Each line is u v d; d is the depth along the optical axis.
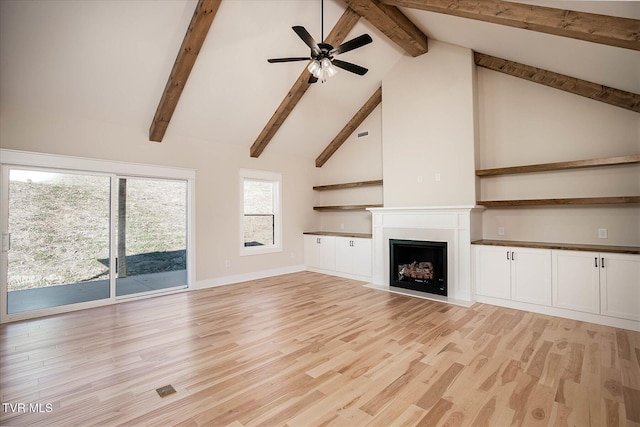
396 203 5.18
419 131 4.92
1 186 3.60
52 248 3.99
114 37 3.42
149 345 2.94
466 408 1.97
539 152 4.19
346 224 6.80
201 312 3.91
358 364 2.54
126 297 4.45
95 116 4.17
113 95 4.01
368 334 3.17
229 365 2.55
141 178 4.73
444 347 2.84
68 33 3.23
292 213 6.65
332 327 3.37
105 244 4.35
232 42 3.98
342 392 2.15
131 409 1.99
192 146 5.15
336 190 6.94
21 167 3.75
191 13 3.49
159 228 4.93
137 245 4.72
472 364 2.52
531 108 4.25
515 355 2.67
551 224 4.11
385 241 5.28
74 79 3.66
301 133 6.16
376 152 6.22
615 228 3.68
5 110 3.60
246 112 5.13
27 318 3.68
